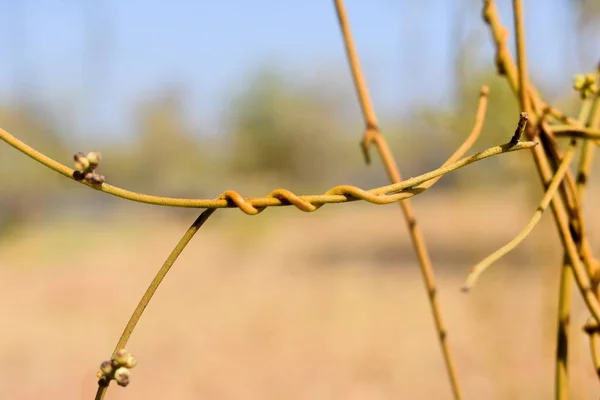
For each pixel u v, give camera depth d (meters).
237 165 15.01
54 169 0.52
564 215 0.71
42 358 5.52
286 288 8.27
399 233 12.85
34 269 10.44
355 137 15.84
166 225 14.24
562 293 0.78
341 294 7.64
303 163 15.63
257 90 15.41
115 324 6.76
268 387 4.56
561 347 0.77
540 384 2.58
